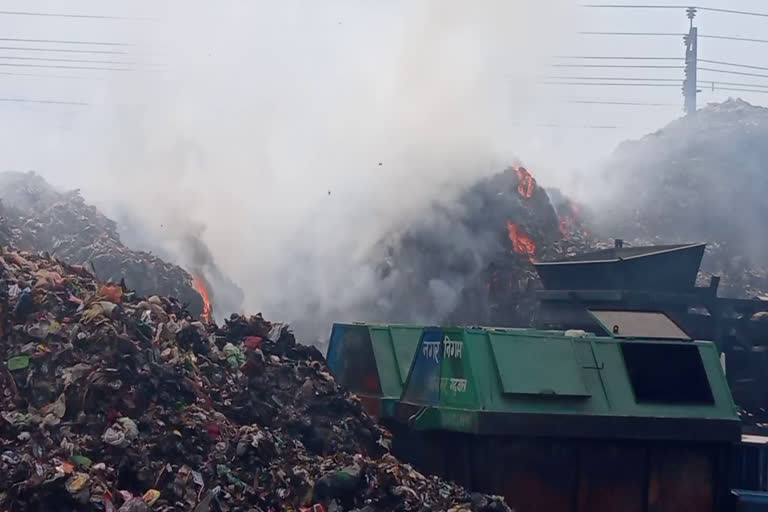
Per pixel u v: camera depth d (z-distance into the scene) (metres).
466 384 12.67
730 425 12.89
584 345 13.07
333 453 12.00
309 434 12.12
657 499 12.71
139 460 10.23
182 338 12.68
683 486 12.83
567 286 20.22
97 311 11.95
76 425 10.47
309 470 11.27
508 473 12.40
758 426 17.61
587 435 12.52
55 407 10.62
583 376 12.81
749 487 13.06
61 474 9.54
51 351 11.30
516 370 12.59
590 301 19.38
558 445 12.55
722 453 12.98
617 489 12.64
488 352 12.72
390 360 15.11
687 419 12.79
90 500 9.47
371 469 11.41
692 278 19.70
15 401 10.71
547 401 12.56
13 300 12.01
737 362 19.61
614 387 12.84
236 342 13.54
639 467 12.73
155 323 12.52
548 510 12.42
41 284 12.46
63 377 10.95
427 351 13.73
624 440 12.68
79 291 12.92
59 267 13.77
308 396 12.67
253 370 12.69
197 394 11.64
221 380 12.37
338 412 12.76
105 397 10.75
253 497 10.48
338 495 10.92
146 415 10.80
